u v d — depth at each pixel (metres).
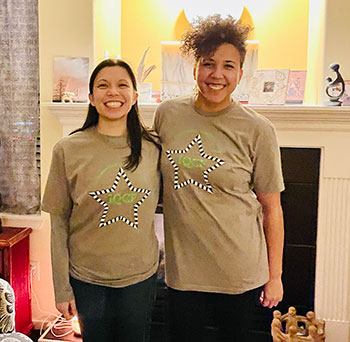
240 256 1.60
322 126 2.32
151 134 1.68
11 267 2.49
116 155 1.57
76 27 2.48
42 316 2.77
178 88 2.40
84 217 1.59
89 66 2.49
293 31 2.67
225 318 1.69
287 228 2.50
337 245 2.45
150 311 1.75
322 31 2.32
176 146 1.62
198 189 1.59
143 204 1.59
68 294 1.67
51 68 2.54
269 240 1.70
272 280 1.71
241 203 1.62
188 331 1.71
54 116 2.57
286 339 2.29
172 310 1.71
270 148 1.61
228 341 1.71
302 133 2.37
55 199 1.62
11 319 1.70
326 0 2.27
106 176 1.55
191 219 1.60
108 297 1.64
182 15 2.75
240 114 1.61
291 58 2.69
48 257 2.72
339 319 2.49
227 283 1.61
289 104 2.43
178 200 1.61
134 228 1.58
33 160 2.71
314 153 2.42
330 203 2.42
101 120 1.60
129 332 1.67
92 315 1.64
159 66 2.81
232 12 2.60
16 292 2.55
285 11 2.66
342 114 2.23
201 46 1.56
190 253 1.63
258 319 2.57
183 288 1.65
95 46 2.51
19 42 2.62
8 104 2.68
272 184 1.64
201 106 1.62
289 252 2.51
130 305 1.64
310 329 2.28
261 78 2.34
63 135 2.55
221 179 1.57
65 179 1.59
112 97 1.55
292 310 2.39
